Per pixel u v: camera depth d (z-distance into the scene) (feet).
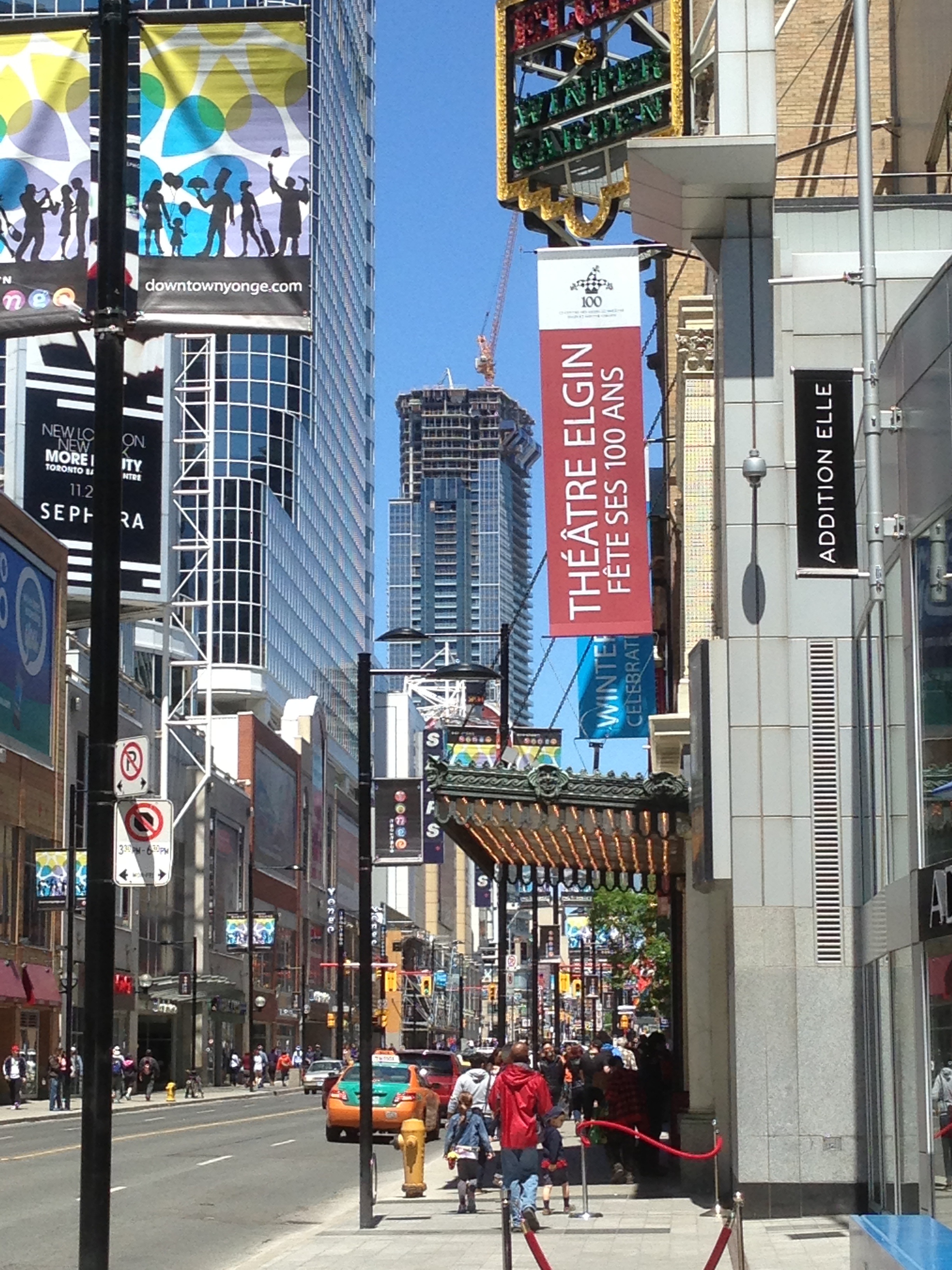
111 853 35.01
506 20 98.68
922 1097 50.93
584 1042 220.64
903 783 54.75
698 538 90.99
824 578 58.85
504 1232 42.96
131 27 38.29
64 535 250.57
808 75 97.35
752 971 64.44
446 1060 150.10
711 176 65.77
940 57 80.28
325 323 477.36
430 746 118.83
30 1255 59.31
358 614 569.64
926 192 85.25
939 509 49.49
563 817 76.18
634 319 73.36
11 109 39.09
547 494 72.69
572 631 71.72
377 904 510.17
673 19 92.07
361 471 574.97
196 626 404.57
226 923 321.93
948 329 48.55
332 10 483.10
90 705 35.42
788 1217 62.90
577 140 96.53
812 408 59.26
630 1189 80.64
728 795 65.57
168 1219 73.26
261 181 39.01
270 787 372.99
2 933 200.64
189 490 379.14
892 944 55.36
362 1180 69.41
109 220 36.86
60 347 253.65
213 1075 313.53
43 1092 214.07
